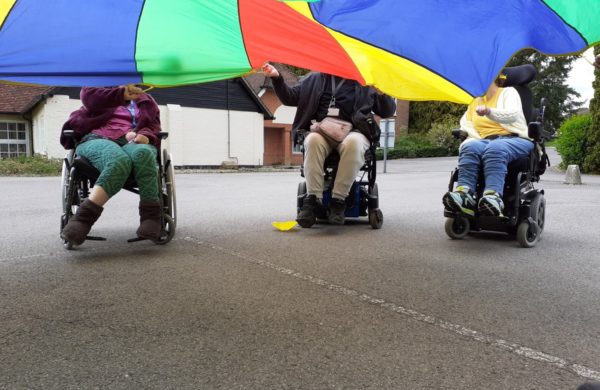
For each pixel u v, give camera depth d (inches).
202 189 454.3
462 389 84.4
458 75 145.8
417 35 138.2
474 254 184.7
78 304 124.1
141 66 141.3
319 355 96.7
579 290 141.0
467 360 95.3
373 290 138.4
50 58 135.4
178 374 88.6
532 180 209.2
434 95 161.9
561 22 133.6
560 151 697.6
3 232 220.7
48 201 347.6
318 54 151.3
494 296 134.7
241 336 105.5
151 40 134.6
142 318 115.2
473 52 139.1
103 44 134.1
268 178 631.2
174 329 108.9
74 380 86.0
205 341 102.8
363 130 222.7
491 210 182.2
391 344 102.3
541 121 215.3
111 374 88.3
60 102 791.7
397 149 1295.5
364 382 86.3
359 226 243.9
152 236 173.3
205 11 127.4
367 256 179.0
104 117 181.8
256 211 295.3
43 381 85.6
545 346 102.4
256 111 989.2
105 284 140.8
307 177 218.7
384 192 423.2
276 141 1115.3
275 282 144.6
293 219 263.9
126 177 169.3
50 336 104.6
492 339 105.6
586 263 172.4
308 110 226.8
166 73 144.6
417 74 154.3
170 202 191.8
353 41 143.4
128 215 278.4
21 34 128.0
